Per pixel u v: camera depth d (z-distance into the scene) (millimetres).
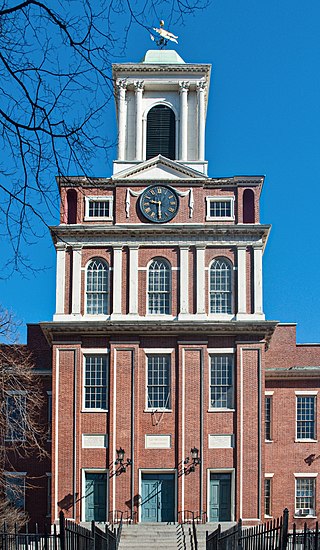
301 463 61094
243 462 52969
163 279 55875
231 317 54969
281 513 60250
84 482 53188
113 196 56938
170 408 53906
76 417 53656
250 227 55781
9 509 52688
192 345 54500
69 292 55531
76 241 56250
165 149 60625
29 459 59969
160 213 56531
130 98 61219
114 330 54500
